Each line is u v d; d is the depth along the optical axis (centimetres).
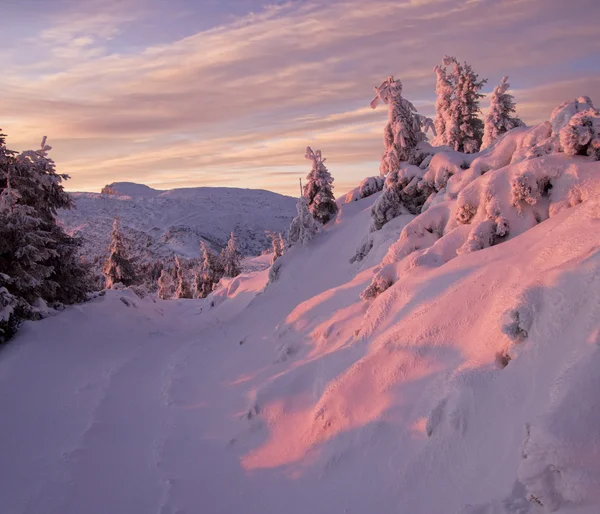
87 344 1777
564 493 423
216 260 5891
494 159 1288
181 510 755
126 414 1177
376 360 815
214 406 1120
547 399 502
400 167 1786
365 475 665
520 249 822
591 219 705
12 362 1464
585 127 939
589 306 541
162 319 2575
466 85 3350
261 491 755
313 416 827
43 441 1051
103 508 788
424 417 656
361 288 1291
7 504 813
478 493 516
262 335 1499
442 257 1038
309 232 2236
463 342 719
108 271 4069
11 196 1823
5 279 1709
